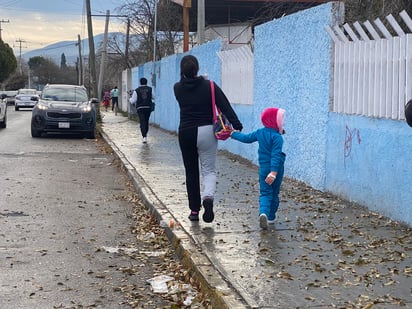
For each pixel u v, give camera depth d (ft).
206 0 75.20
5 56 233.76
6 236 23.86
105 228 25.67
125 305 16.81
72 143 61.72
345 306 14.88
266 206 23.07
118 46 156.35
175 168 40.68
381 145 24.38
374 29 25.79
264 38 38.81
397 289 16.10
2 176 38.68
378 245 20.35
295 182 33.65
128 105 110.11
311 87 31.50
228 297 15.65
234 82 46.52
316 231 22.50
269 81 38.06
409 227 22.48
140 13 109.91
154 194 30.94
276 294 15.83
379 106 24.79
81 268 20.02
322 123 30.19
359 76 26.50
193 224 23.94
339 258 19.06
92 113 66.33
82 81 240.53
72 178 38.93
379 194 24.66
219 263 18.69
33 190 34.01
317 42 30.55
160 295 17.62
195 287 17.93
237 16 86.53
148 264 20.65
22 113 130.82
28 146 57.36
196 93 22.77
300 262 18.70
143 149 52.75
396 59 23.53
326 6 29.35
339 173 28.43
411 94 22.50
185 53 65.46
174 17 92.68
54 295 17.47
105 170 43.16
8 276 19.01
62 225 25.95
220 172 38.34
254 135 23.24
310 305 14.99
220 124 22.86
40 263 20.44
